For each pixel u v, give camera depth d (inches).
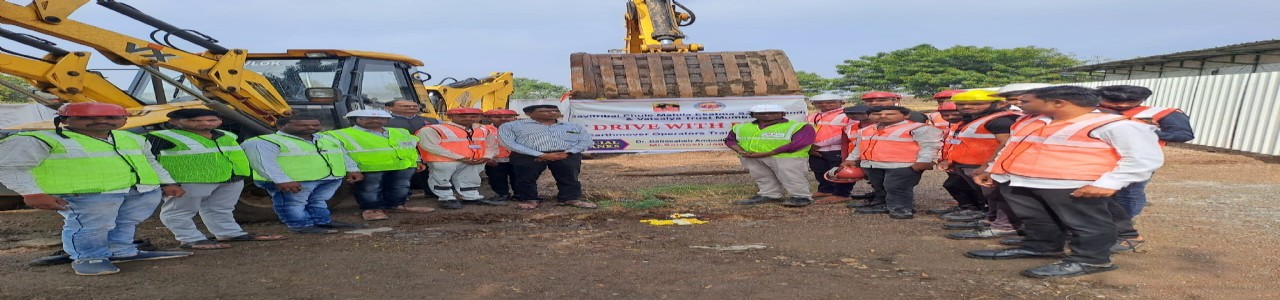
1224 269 188.2
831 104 349.1
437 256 213.5
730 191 377.7
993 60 2549.2
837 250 221.5
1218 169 460.8
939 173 440.8
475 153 323.6
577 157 330.3
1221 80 622.5
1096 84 974.4
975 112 256.7
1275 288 170.6
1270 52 803.4
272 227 272.8
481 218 293.4
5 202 225.0
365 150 287.0
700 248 226.5
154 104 291.0
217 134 233.0
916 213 299.0
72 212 187.3
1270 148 537.0
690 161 548.4
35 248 230.5
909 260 205.8
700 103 466.0
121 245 203.8
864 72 2723.9
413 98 368.2
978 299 164.1
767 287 175.2
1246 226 252.1
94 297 168.2
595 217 295.9
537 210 316.2
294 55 316.2
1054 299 163.8
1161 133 223.3
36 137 175.8
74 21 235.0
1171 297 164.6
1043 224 199.2
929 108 1817.2
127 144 196.7
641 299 166.1
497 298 167.3
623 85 471.8
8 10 221.9
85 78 261.3
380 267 198.4
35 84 268.2
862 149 297.0
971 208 289.0
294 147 250.4
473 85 522.0
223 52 276.1
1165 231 242.4
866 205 310.7
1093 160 177.8
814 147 344.5
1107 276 181.8
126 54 246.7
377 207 296.7
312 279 185.0
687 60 487.8
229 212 239.6
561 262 205.0
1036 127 187.9
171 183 209.5
